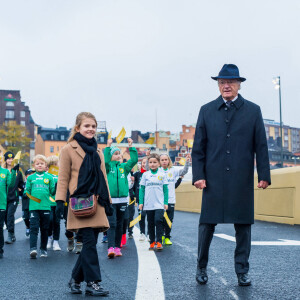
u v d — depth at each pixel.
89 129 4.75
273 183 13.71
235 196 4.86
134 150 7.90
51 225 8.83
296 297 4.27
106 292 4.52
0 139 97.31
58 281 5.39
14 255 7.90
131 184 10.98
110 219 7.36
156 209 8.21
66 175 4.68
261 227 11.62
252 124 4.95
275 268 5.81
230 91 4.99
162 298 4.34
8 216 9.96
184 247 8.47
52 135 132.50
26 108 125.69
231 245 8.28
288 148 152.75
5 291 4.86
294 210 12.47
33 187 7.77
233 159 4.90
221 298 4.27
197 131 5.12
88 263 4.53
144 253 7.79
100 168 4.68
